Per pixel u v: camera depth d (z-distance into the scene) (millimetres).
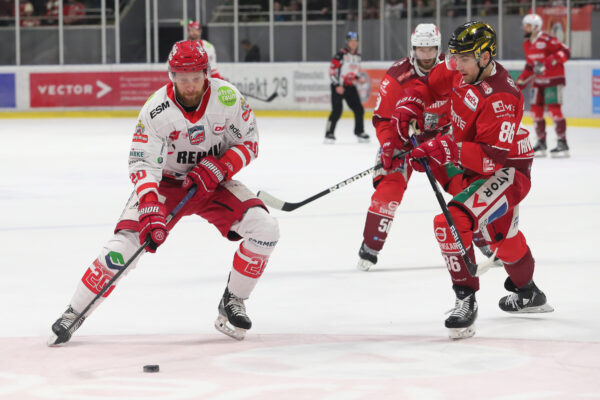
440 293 11273
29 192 20938
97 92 46312
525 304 10023
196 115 8773
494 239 9547
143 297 11070
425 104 11797
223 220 9148
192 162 9047
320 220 16844
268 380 7766
